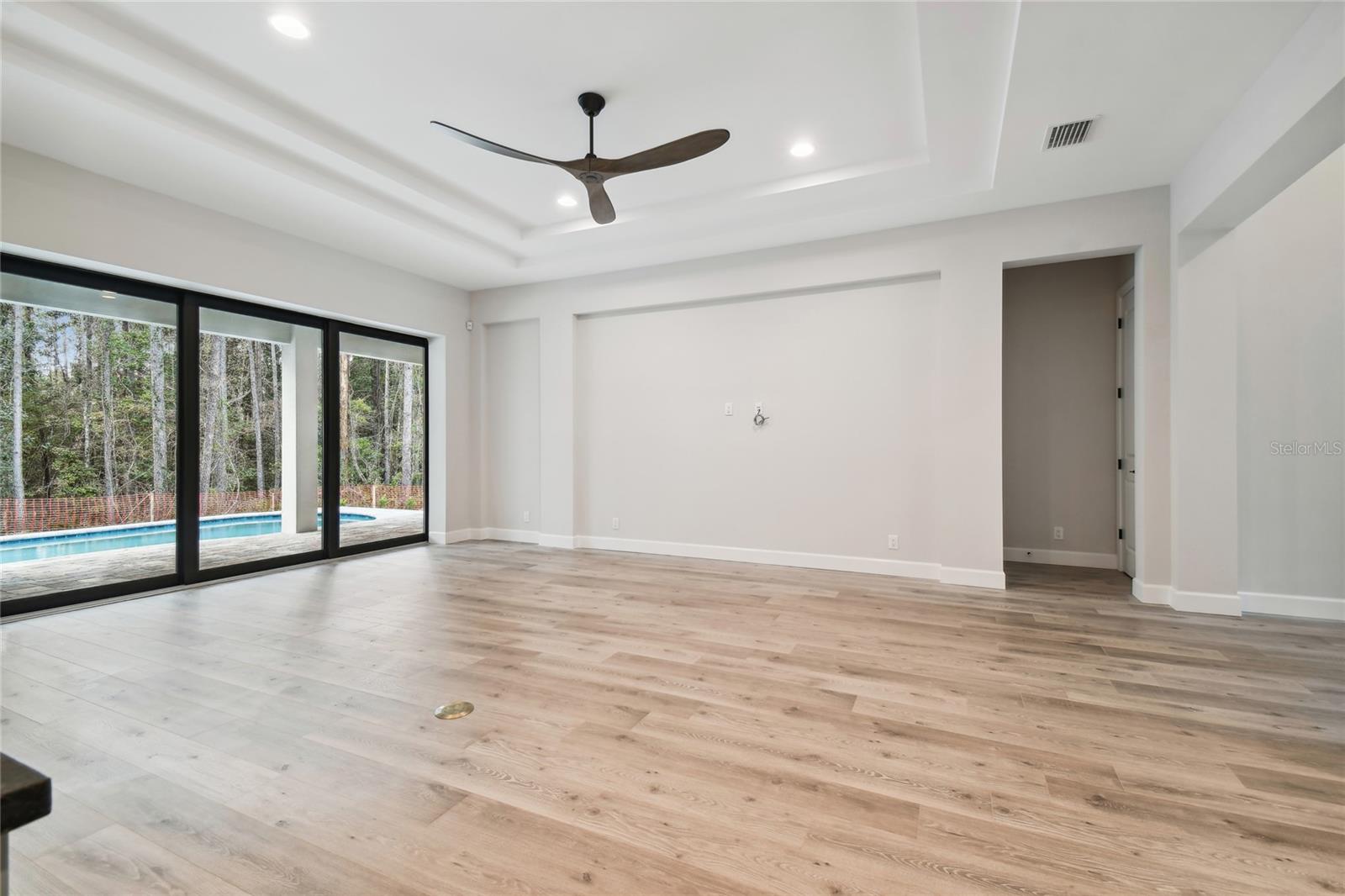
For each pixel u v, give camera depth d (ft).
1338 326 11.91
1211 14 7.63
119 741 6.84
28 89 8.96
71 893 4.53
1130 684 8.42
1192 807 5.61
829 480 16.24
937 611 12.10
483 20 8.40
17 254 11.41
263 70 9.57
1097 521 16.57
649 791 5.88
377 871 4.77
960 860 4.90
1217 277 11.98
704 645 10.12
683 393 18.16
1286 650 9.85
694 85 9.98
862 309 15.81
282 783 6.01
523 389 21.13
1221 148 10.21
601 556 18.28
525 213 15.51
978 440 14.16
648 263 17.99
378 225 14.67
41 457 12.20
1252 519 12.34
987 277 14.08
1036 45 8.23
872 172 12.64
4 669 9.03
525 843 5.11
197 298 14.25
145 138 10.44
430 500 20.89
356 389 18.35
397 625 11.21
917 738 6.91
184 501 14.10
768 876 4.72
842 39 8.80
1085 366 16.70
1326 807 5.61
